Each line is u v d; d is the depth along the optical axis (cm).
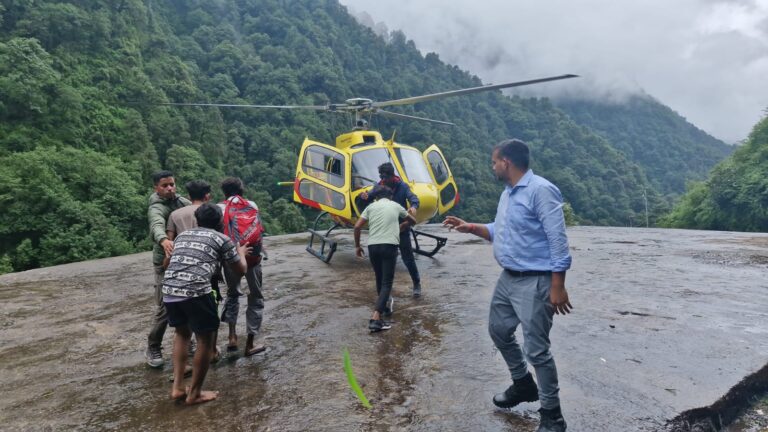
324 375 330
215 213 307
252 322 376
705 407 268
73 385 334
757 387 312
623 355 351
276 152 5947
